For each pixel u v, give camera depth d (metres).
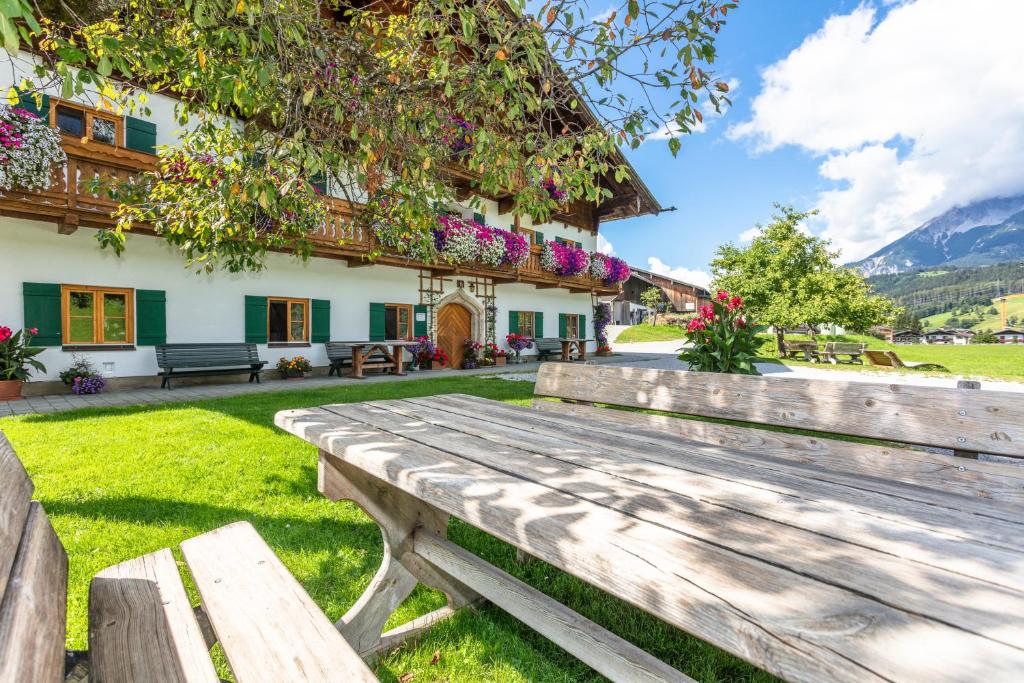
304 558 2.44
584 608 2.09
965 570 0.77
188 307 9.71
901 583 0.72
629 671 1.28
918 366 14.76
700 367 5.85
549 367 3.19
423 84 3.24
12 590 0.89
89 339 8.69
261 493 3.31
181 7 2.93
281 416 2.12
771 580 0.73
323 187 9.86
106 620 1.22
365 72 3.39
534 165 2.94
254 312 10.59
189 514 2.94
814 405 2.06
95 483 3.45
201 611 1.39
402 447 1.57
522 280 15.85
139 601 1.30
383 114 3.31
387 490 1.85
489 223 15.63
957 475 1.69
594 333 20.55
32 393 8.03
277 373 10.98
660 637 1.91
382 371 12.80
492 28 2.61
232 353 9.98
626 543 0.85
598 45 2.60
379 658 1.78
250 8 2.48
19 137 6.79
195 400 7.38
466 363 14.62
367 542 2.62
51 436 4.81
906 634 0.60
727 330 5.77
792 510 1.04
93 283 8.61
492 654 1.80
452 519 2.93
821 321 20.33
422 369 13.86
